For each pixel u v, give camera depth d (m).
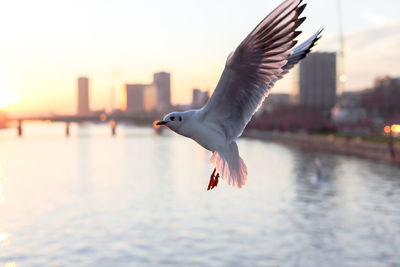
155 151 172.50
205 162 128.88
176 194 76.19
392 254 42.19
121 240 48.78
